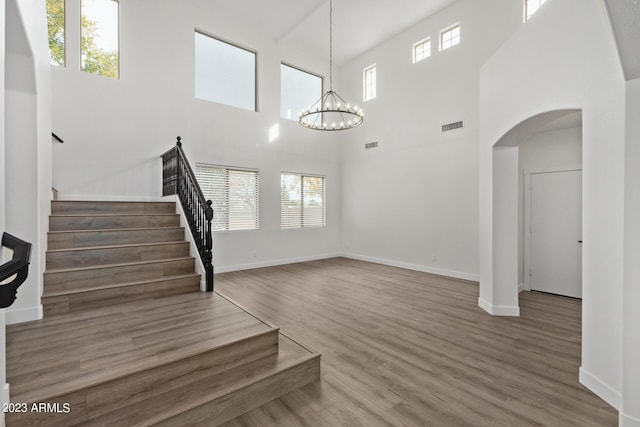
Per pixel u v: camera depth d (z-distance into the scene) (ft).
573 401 7.27
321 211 26.86
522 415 6.78
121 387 6.31
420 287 17.34
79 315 9.67
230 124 21.39
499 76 12.26
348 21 21.43
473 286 17.57
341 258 26.81
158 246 12.92
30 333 8.29
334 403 7.24
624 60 6.43
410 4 19.76
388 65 23.82
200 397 6.61
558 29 9.06
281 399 7.44
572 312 13.48
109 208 14.42
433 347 10.03
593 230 7.76
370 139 25.22
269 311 13.35
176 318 9.48
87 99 16.39
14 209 8.89
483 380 8.14
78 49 16.21
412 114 22.15
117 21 17.60
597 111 7.64
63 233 11.66
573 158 15.99
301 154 25.25
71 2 16.07
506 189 12.94
